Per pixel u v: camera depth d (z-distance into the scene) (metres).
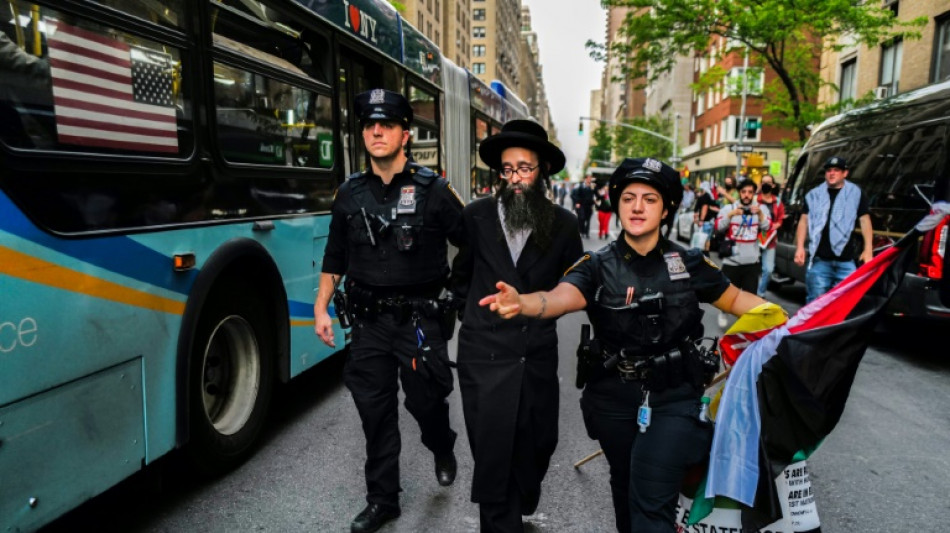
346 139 5.19
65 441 2.42
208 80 3.36
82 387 2.50
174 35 3.09
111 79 2.68
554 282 2.66
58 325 2.38
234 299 3.67
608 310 2.26
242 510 3.28
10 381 2.19
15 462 2.22
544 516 3.28
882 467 3.89
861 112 8.23
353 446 4.12
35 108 2.32
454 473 3.53
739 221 7.45
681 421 2.21
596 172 43.41
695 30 16.28
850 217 6.29
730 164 40.38
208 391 3.73
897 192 6.74
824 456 4.06
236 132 3.62
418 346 3.06
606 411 2.32
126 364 2.74
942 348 6.96
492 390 2.51
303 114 4.46
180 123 3.13
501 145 2.57
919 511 3.34
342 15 5.05
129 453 2.76
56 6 2.41
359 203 3.10
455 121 8.94
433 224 3.07
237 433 3.72
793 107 16.88
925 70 15.59
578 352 2.36
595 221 32.81
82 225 2.51
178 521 3.16
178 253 3.07
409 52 6.82
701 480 2.25
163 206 2.98
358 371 3.11
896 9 17.00
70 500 2.45
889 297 2.10
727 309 2.34
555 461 3.98
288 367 4.20
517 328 2.55
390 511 3.13
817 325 2.21
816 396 2.11
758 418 2.15
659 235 2.29
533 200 2.55
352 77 5.37
